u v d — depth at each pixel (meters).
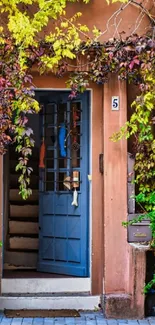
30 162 8.74
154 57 6.54
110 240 6.88
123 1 6.79
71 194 7.35
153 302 6.76
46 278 7.19
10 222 8.34
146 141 6.82
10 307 6.93
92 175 7.12
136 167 6.87
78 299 6.99
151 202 6.66
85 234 7.22
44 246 7.59
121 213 6.91
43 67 6.60
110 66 6.65
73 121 7.35
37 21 6.61
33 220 8.45
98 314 6.82
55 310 6.95
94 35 6.80
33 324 6.39
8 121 6.48
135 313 6.63
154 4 6.96
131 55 6.58
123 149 6.92
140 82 6.65
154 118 6.64
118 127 6.90
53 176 7.56
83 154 7.25
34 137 8.67
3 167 7.25
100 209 7.12
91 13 6.91
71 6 6.89
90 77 6.74
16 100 6.49
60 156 7.48
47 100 7.54
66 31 6.73
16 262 7.96
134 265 6.62
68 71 6.79
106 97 6.90
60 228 7.45
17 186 8.74
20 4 6.77
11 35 6.56
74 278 7.18
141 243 6.88
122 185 6.92
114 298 6.63
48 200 7.58
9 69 6.50
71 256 7.33
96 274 7.10
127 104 7.00
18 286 7.11
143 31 6.94
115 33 6.92
